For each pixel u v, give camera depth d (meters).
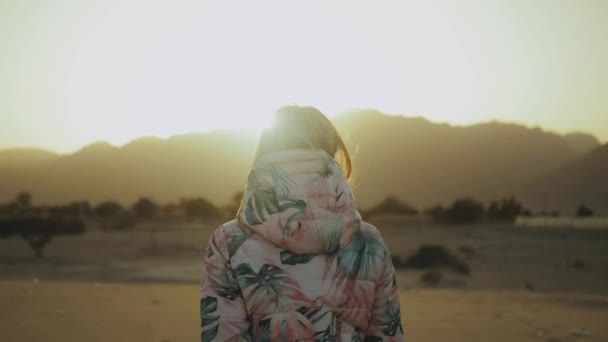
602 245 72.19
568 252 63.81
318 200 2.10
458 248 65.38
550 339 8.69
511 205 153.88
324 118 2.31
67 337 7.79
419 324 9.70
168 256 55.66
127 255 55.62
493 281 38.72
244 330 2.11
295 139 2.22
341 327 2.14
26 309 9.85
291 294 2.09
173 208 151.50
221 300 2.12
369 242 2.21
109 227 94.69
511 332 9.15
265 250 2.12
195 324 9.11
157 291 13.32
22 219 70.62
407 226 104.06
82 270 42.81
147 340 7.83
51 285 13.59
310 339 2.07
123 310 10.21
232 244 2.14
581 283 38.62
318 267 2.11
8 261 49.09
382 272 2.21
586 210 170.62
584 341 8.60
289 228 2.06
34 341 7.50
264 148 2.25
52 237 71.75
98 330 8.34
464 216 112.06
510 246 69.44
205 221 116.69
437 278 36.25
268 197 2.10
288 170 2.12
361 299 2.15
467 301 12.92
